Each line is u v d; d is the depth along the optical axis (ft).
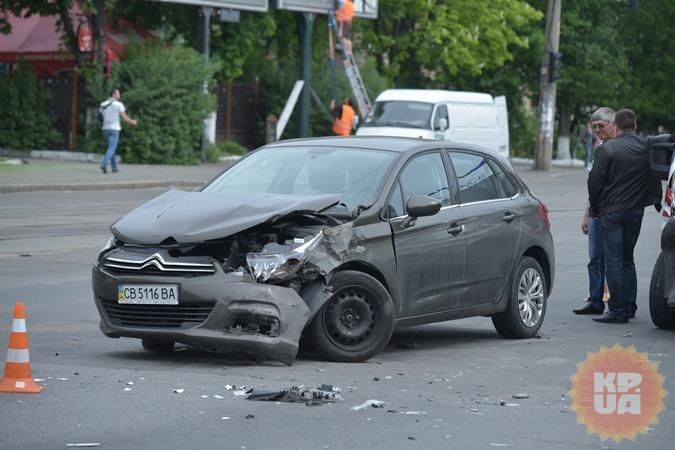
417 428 34.50
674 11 256.73
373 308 45.44
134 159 168.35
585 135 232.53
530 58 239.91
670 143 56.80
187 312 43.19
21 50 180.45
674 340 53.31
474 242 50.19
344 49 194.70
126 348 48.21
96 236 89.10
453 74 215.92
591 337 53.83
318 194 47.06
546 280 55.01
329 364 44.75
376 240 45.78
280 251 43.27
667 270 53.06
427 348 50.37
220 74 186.19
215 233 43.21
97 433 33.22
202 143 176.96
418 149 49.70
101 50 168.35
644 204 57.47
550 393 40.47
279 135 189.47
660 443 33.60
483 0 214.28
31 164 154.71
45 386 39.04
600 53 245.86
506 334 53.21
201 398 37.78
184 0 169.07
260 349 42.55
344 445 32.40
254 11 184.75
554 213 124.57
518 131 250.98
